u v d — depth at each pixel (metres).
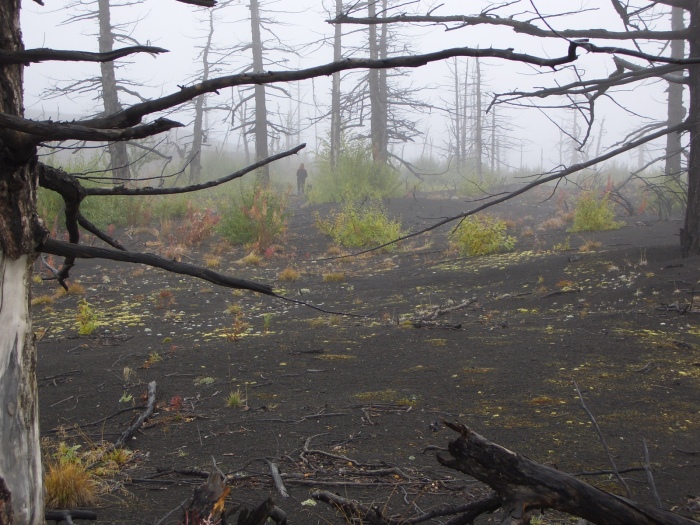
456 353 8.03
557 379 6.81
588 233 18.64
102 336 10.19
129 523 3.80
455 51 1.98
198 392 6.93
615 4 11.86
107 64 27.22
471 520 2.95
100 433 5.80
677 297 10.01
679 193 22.02
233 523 3.62
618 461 4.75
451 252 17.64
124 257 2.17
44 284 14.44
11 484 2.04
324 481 4.41
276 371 7.60
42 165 2.50
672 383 6.57
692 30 11.93
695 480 4.39
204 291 13.87
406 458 4.89
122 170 22.78
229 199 25.22
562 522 3.76
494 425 5.59
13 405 2.08
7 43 2.10
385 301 12.25
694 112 11.98
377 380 7.09
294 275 15.12
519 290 11.95
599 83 11.02
